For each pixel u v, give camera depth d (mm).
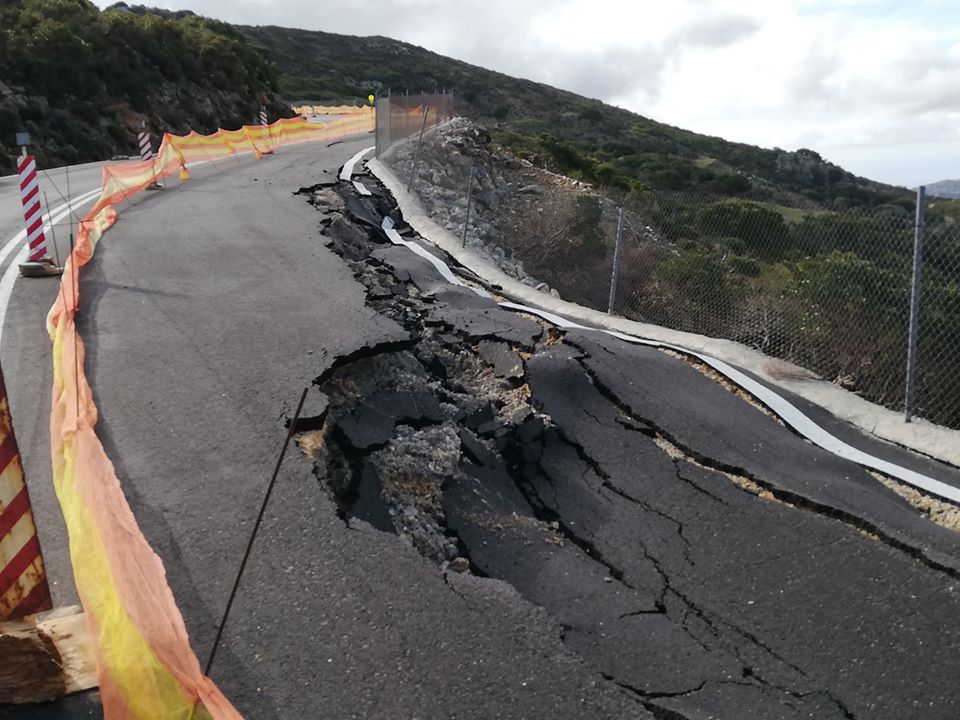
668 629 4391
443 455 5996
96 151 25781
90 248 10289
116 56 30031
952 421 7285
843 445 6434
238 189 15484
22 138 9375
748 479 5867
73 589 4086
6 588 3447
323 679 3500
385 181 17469
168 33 34969
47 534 4527
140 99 29734
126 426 5617
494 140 29609
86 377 6395
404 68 84312
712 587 4758
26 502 3455
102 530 3541
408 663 3629
